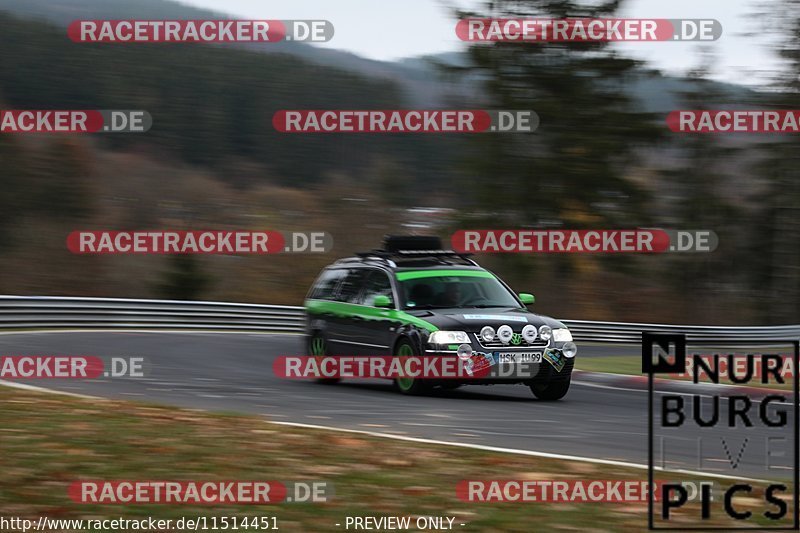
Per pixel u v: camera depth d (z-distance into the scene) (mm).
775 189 133250
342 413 37188
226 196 194250
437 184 107438
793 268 141125
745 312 149125
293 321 103438
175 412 32094
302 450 25969
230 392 44438
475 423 35250
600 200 101625
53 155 178125
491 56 98438
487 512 20078
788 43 114062
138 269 173000
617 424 36062
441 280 48531
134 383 46750
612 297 148375
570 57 99312
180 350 68938
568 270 106500
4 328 84375
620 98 101312
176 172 199125
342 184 185125
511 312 46281
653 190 108000
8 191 172250
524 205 101188
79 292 170750
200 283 148500
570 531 18828
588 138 100000
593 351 91375
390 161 181250
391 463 24750
